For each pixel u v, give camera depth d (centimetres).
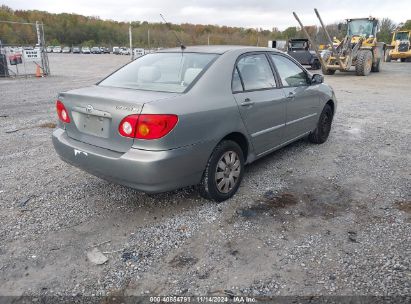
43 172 453
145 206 362
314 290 244
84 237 307
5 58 1688
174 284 251
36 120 758
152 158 289
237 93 368
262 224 329
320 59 1800
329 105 586
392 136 639
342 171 460
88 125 332
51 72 2100
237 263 273
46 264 271
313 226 325
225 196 370
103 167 313
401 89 1332
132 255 282
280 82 443
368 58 1838
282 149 553
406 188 407
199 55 382
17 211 351
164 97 309
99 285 250
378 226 324
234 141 386
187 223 329
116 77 395
